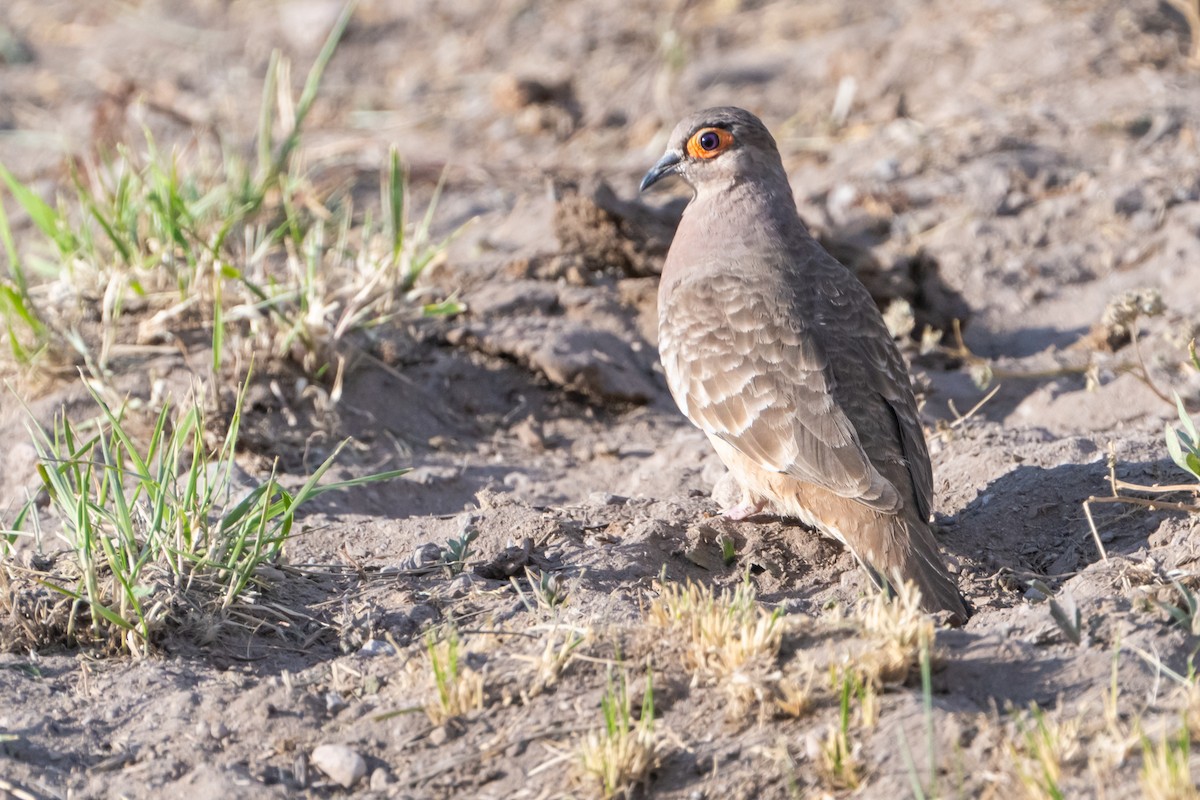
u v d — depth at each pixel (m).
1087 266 14.40
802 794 6.59
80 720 7.63
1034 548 9.55
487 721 7.34
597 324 13.99
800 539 9.73
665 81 20.89
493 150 19.50
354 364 12.73
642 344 13.84
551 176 17.06
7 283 14.05
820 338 9.52
